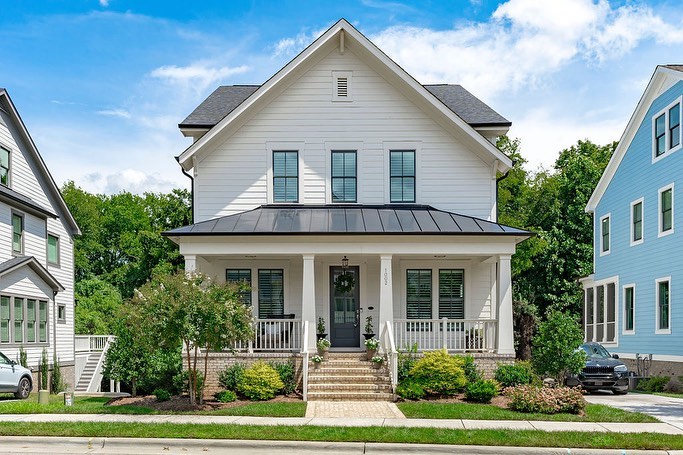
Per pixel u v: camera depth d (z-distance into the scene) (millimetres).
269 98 21984
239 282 19000
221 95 25156
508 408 15312
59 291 30219
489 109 23609
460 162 21922
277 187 21891
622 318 28922
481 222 20359
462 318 21984
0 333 23859
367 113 22016
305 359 17500
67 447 11516
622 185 29391
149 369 19859
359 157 21953
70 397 16406
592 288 33594
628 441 11312
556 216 42125
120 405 16125
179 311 14992
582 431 12258
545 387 15766
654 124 26047
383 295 19266
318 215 20797
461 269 22188
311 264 19234
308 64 22094
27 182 28219
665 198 25172
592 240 41469
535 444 11078
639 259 27297
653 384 23672
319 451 11164
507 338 19062
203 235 19000
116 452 11109
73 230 33312
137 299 15469
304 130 21969
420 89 21359
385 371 18422
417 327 21812
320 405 15984
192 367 18609
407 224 19828
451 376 17219
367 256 21766
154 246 53469
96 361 33469
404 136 21984
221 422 13180
